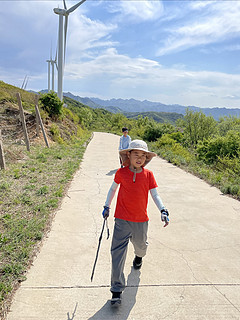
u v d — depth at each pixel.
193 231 4.15
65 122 18.62
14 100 14.30
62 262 3.10
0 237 3.39
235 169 8.55
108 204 2.58
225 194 6.25
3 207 4.58
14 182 6.09
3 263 2.93
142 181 2.47
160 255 3.38
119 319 2.29
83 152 12.57
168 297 2.59
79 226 4.14
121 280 2.40
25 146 10.48
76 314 2.32
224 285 2.82
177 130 21.34
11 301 2.43
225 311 2.44
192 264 3.20
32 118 12.98
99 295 2.58
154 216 4.75
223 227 4.34
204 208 5.23
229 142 11.37
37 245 3.44
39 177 6.74
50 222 4.18
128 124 46.09
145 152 2.38
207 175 8.04
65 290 2.62
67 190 5.98
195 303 2.52
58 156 9.71
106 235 3.88
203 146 12.38
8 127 11.52
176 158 11.30
